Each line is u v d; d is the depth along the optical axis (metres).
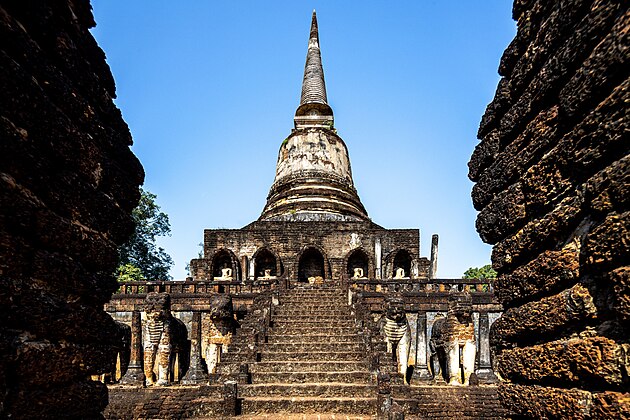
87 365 5.20
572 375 4.20
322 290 25.02
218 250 33.19
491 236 6.05
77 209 5.08
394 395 15.90
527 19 5.33
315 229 33.56
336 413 14.86
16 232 4.23
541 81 4.85
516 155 5.42
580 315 4.14
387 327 19.30
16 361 4.03
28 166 4.30
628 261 3.58
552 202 4.71
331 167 39.47
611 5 3.79
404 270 33.94
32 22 4.50
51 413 4.54
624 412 3.51
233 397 14.91
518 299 5.32
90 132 5.48
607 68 3.76
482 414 16.69
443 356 20.62
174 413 16.98
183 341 21.78
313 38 47.44
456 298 19.48
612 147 3.76
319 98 43.62
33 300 4.32
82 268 5.25
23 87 4.18
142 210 43.53
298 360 17.88
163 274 46.22
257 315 20.97
